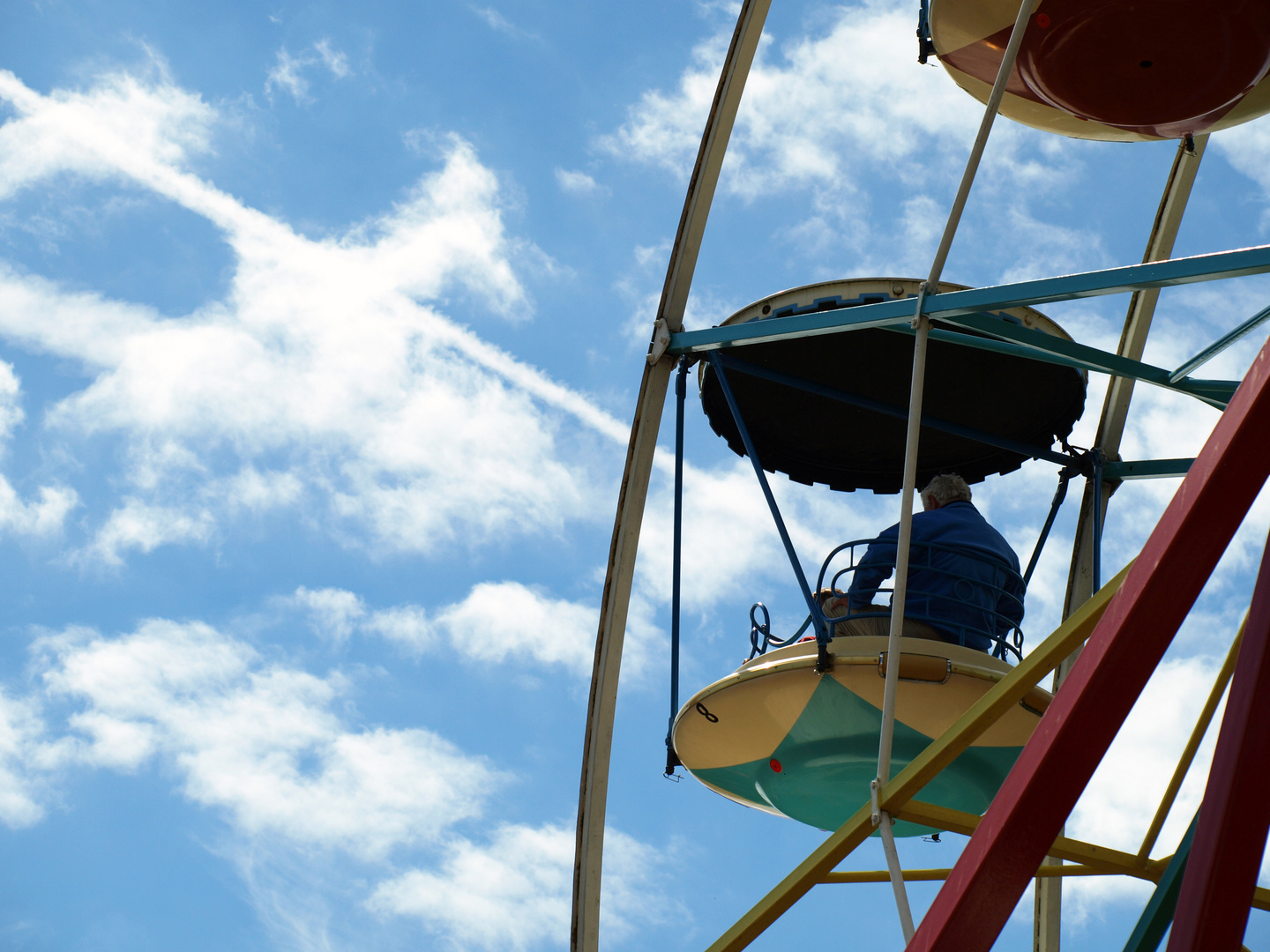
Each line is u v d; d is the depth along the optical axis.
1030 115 11.34
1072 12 10.28
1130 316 13.69
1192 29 10.02
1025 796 5.96
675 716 11.30
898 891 8.19
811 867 9.19
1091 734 5.80
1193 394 10.48
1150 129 11.08
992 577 10.70
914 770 8.49
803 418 13.21
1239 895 5.79
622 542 11.44
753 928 9.35
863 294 10.56
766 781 11.30
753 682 10.34
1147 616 5.55
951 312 9.09
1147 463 13.15
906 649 9.95
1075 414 12.59
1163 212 13.45
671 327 11.57
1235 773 5.63
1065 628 8.09
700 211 11.52
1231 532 5.34
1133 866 10.74
